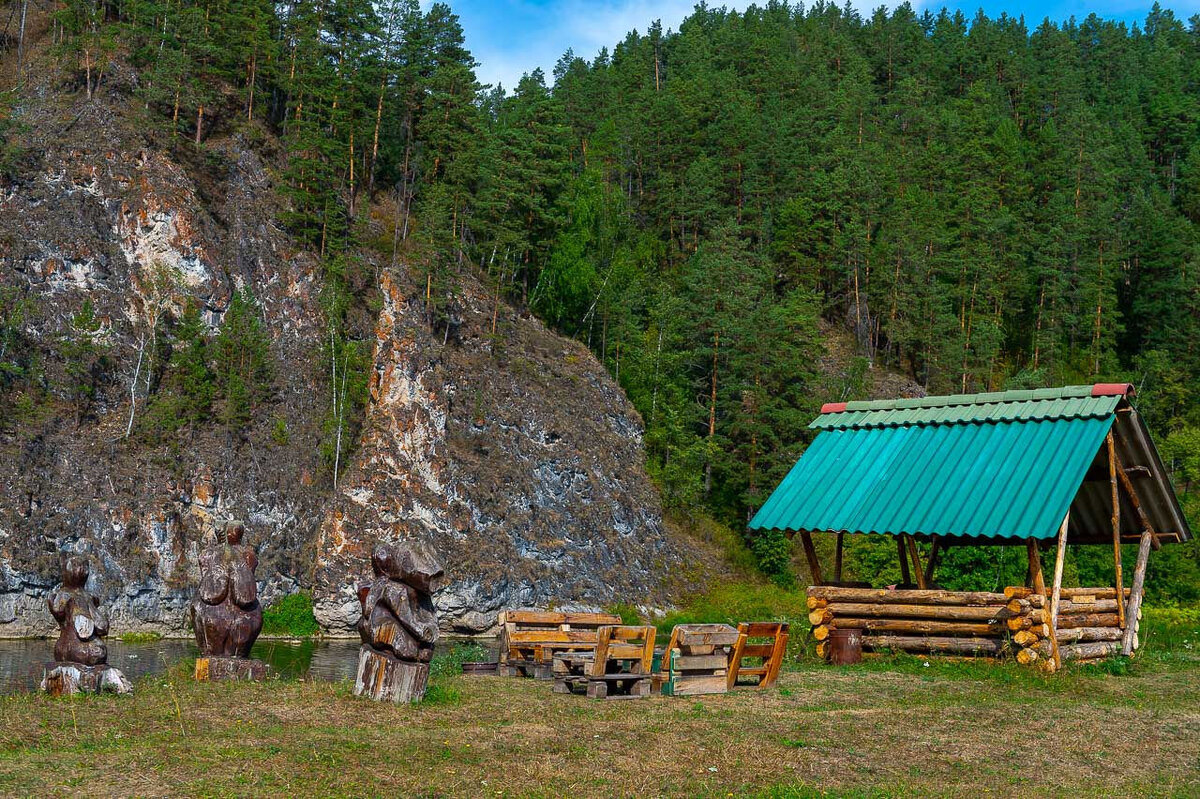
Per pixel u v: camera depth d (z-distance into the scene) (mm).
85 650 16625
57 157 59781
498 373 63281
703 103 112000
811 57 137625
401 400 56688
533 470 59812
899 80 138250
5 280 54594
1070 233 100812
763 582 66500
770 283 88812
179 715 14070
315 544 52562
